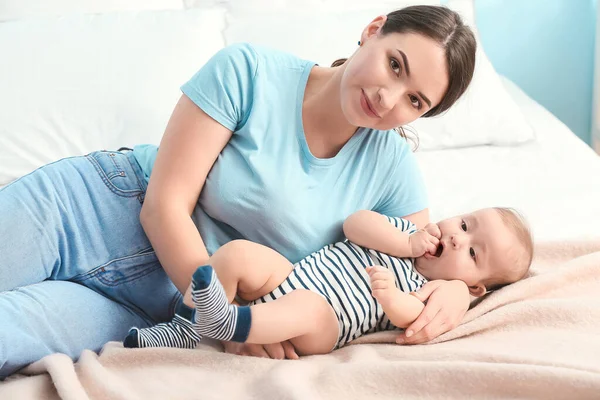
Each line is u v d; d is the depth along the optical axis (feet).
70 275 4.02
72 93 6.31
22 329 3.47
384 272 3.91
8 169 5.97
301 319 3.63
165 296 4.22
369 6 8.12
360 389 3.30
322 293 3.90
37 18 6.92
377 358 3.72
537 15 9.52
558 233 5.44
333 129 4.13
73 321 3.70
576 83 9.79
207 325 3.34
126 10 7.51
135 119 6.33
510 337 3.92
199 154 3.93
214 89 3.99
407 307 3.88
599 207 5.92
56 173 4.03
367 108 3.80
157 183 3.91
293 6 8.04
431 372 3.29
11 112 6.14
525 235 4.54
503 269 4.43
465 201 6.09
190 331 3.76
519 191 6.30
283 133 4.10
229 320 3.38
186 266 3.81
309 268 3.99
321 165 4.17
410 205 4.64
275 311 3.56
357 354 3.68
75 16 6.96
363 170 4.39
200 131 3.94
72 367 3.33
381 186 4.50
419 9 3.87
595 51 9.35
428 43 3.74
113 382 3.23
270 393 3.16
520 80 9.78
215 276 3.24
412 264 4.38
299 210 4.07
